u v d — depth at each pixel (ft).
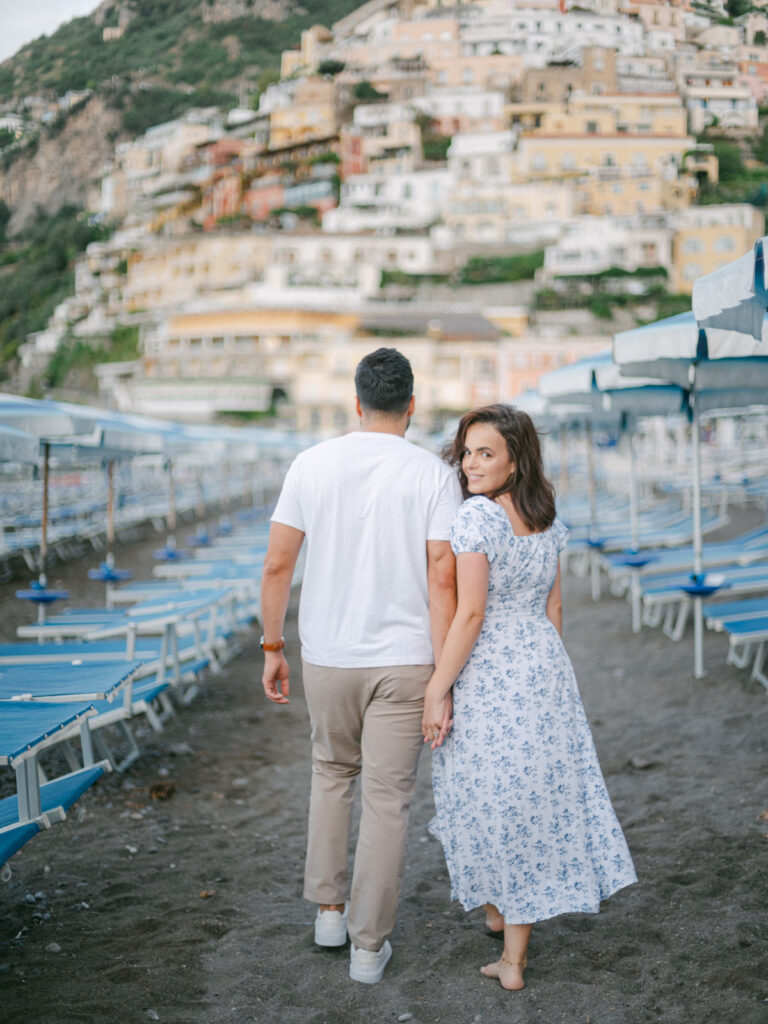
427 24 369.30
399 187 316.60
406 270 285.84
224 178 346.33
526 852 7.43
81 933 9.02
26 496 66.64
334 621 7.90
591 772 7.79
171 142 392.88
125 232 378.94
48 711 9.77
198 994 7.83
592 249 278.46
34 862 10.94
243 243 297.94
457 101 349.61
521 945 7.75
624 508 45.52
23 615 31.12
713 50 351.87
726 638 22.65
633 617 25.46
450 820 7.72
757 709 16.22
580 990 7.67
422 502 7.86
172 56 445.37
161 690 15.60
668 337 13.84
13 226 408.26
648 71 345.92
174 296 310.45
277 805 13.00
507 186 299.38
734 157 322.96
